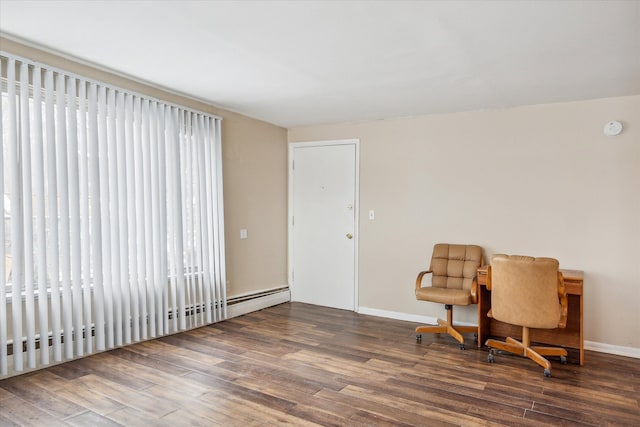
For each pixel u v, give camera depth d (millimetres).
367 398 2824
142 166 3793
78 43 2916
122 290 3684
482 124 4531
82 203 3367
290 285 5809
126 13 2443
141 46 2947
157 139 3938
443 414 2619
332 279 5480
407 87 3807
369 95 4086
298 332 4344
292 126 5676
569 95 3936
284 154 5770
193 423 2469
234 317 4918
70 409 2611
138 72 3508
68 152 3275
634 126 3855
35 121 3045
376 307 5141
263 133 5375
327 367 3375
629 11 2305
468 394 2914
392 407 2699
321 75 3512
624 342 3867
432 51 2949
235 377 3145
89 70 3416
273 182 5566
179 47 2951
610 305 3926
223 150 4789
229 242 4895
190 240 4316
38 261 3066
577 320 3943
